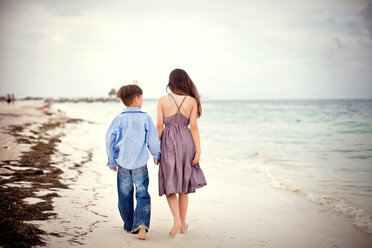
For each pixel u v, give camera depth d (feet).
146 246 8.18
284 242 9.19
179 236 9.40
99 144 32.12
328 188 15.84
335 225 10.73
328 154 26.58
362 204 13.07
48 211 10.32
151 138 9.16
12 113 75.92
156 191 15.47
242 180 18.22
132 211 9.34
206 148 32.14
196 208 12.82
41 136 33.60
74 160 21.72
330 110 108.99
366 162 22.53
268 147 31.94
